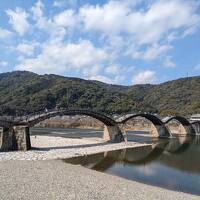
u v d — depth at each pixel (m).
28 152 58.06
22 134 60.91
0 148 59.25
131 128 144.12
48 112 69.38
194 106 191.75
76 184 33.31
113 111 188.38
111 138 85.44
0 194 27.23
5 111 154.38
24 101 199.25
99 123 152.00
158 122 108.62
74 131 124.19
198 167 50.94
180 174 45.06
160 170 48.09
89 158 57.00
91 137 93.75
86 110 77.25
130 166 51.19
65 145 71.12
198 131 127.56
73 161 52.88
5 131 59.94
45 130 129.25
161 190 34.22
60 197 27.55
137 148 73.94
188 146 81.50
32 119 64.56
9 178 34.12
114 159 57.47
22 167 42.00
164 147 77.88
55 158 54.28
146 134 116.75
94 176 39.62
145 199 28.95
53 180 34.59
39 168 42.19
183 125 126.62
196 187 37.56
